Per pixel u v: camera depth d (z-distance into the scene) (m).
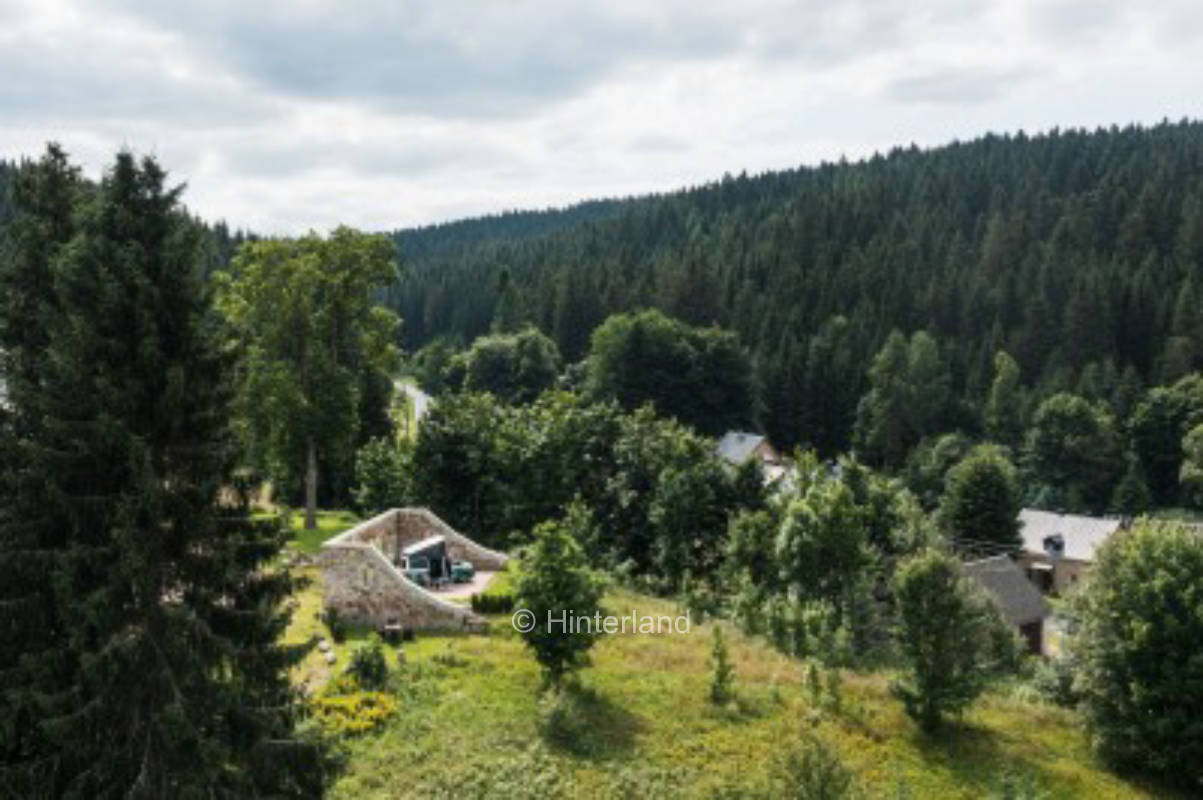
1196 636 24.23
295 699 15.86
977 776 23.14
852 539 36.19
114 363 13.64
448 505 48.66
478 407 50.06
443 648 27.41
